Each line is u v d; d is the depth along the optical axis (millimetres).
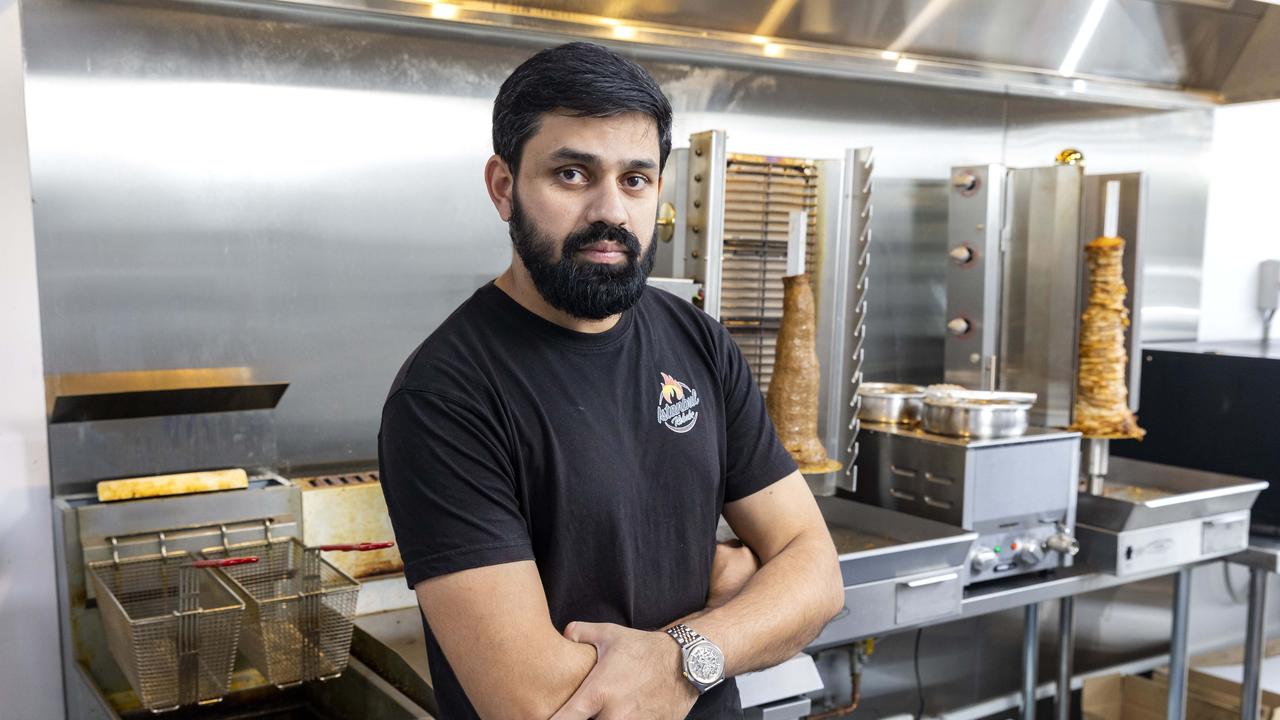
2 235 1682
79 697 1697
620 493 1077
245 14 1836
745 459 1240
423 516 1000
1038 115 2943
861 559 1820
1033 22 2457
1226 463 2674
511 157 1021
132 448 1807
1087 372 2383
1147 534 2252
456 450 1000
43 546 1766
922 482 2176
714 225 2035
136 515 1611
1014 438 2141
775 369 2074
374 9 1813
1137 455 2908
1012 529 2170
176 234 1819
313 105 1924
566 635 1039
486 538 992
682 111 2373
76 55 1710
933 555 1932
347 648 1461
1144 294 3182
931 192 2801
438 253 2096
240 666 1761
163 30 1771
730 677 1175
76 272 1745
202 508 1660
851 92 2623
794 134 2551
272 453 1942
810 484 2152
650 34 2102
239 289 1888
